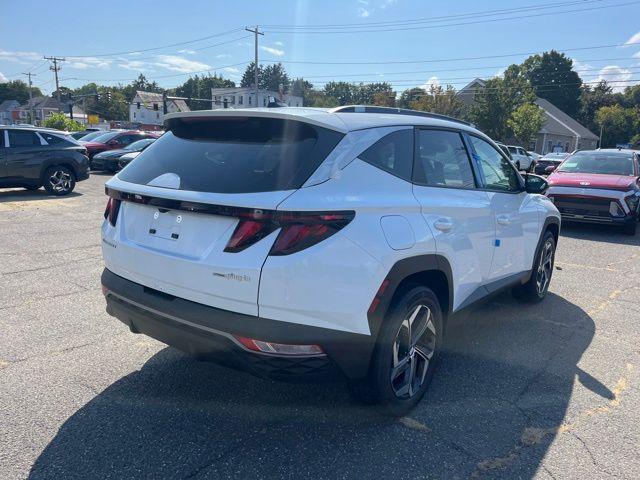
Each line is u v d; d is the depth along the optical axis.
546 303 5.50
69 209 10.54
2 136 11.67
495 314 5.11
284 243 2.46
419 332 3.20
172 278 2.76
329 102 107.62
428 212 3.17
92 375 3.54
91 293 5.23
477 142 4.15
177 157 3.03
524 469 2.71
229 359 2.65
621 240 9.33
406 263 2.90
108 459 2.66
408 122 3.36
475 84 58.12
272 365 2.54
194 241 2.70
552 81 84.69
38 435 2.84
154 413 3.10
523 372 3.84
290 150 2.70
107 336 4.19
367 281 2.67
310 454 2.76
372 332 2.75
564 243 8.88
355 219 2.64
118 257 3.12
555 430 3.07
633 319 5.06
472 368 3.88
